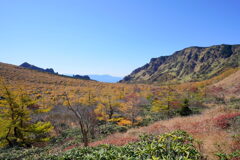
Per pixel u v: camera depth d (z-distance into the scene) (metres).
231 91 40.00
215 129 10.12
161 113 27.69
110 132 19.05
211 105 29.52
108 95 33.91
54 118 25.42
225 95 36.94
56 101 32.66
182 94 42.78
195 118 14.90
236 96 33.69
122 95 36.75
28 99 18.00
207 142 7.48
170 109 25.36
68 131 21.42
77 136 18.55
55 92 43.56
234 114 12.10
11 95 16.59
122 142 9.87
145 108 32.59
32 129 17.39
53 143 18.16
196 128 10.90
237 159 5.19
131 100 31.58
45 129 18.73
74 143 15.62
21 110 16.73
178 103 25.05
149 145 4.93
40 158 7.79
